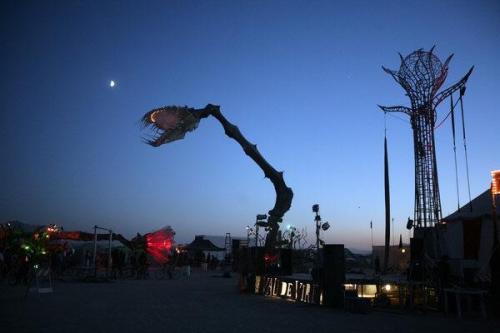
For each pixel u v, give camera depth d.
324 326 10.41
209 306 14.01
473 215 17.66
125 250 32.78
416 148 20.05
